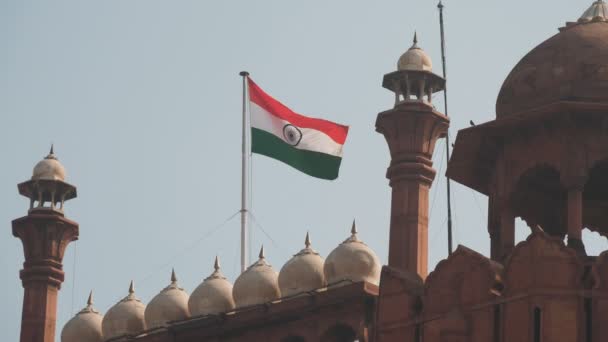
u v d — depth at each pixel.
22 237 51.53
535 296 38.91
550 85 42.44
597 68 42.16
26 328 50.66
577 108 41.44
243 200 50.03
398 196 45.25
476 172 45.00
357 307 43.53
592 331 38.69
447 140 47.31
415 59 46.38
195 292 46.62
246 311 45.06
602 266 39.09
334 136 50.41
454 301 40.16
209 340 45.81
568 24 44.41
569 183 41.38
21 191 52.12
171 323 46.50
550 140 42.00
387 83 46.62
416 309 40.94
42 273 51.00
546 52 43.09
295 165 50.22
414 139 45.56
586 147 41.56
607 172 45.34
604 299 38.84
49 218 51.28
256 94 50.72
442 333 40.06
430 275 40.72
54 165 52.22
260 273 45.53
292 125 50.38
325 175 50.22
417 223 44.97
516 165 42.62
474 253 40.16
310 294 44.09
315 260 44.91
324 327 43.94
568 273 39.00
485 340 39.41
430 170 45.47
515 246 39.66
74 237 51.97
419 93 46.25
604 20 43.97
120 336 47.84
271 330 44.91
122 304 48.25
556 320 38.72
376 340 41.31
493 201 44.25
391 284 41.47
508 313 39.19
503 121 42.62
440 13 51.12
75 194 52.31
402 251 44.78
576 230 41.00
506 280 39.47
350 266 44.03
